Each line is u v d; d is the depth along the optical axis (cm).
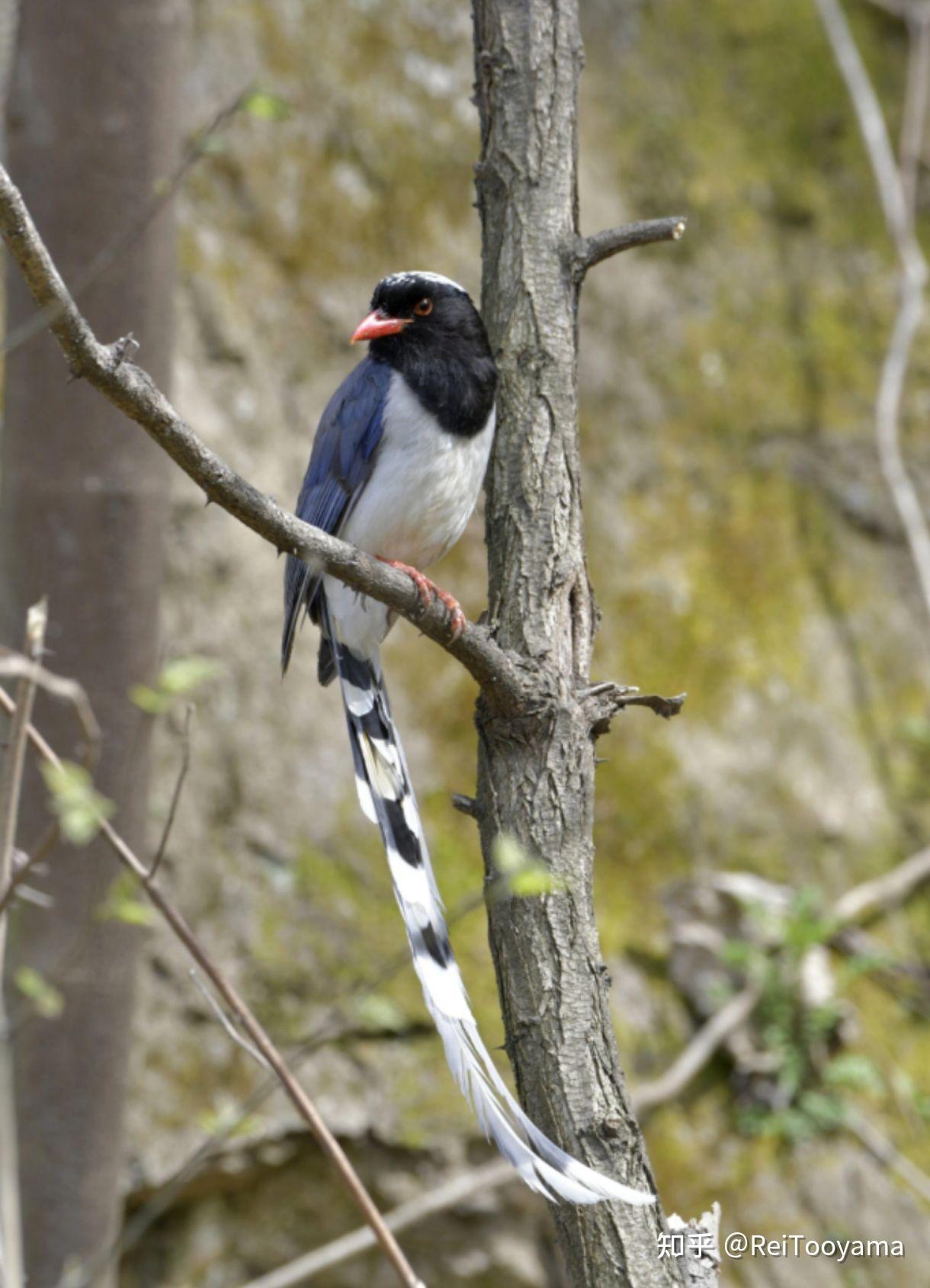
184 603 1191
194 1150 1067
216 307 1279
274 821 1185
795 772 1360
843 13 1639
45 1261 815
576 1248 528
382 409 783
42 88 823
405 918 667
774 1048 1224
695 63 1559
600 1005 552
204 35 1322
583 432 1403
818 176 1570
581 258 651
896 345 1478
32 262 445
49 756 566
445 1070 1141
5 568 834
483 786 589
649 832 1295
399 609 591
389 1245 555
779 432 1476
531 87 662
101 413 820
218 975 601
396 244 1373
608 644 1344
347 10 1399
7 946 817
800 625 1418
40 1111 815
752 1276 1152
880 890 1327
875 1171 1215
